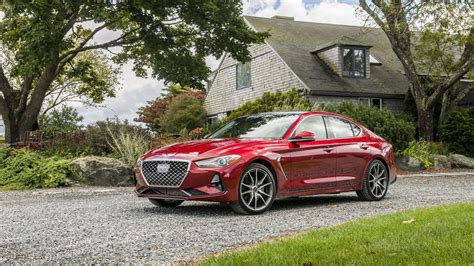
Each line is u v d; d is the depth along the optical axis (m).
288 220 7.25
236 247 5.42
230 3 20.89
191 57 22.16
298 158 8.34
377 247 4.59
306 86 25.25
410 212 6.93
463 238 4.82
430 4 14.28
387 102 27.88
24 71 18.28
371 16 18.34
